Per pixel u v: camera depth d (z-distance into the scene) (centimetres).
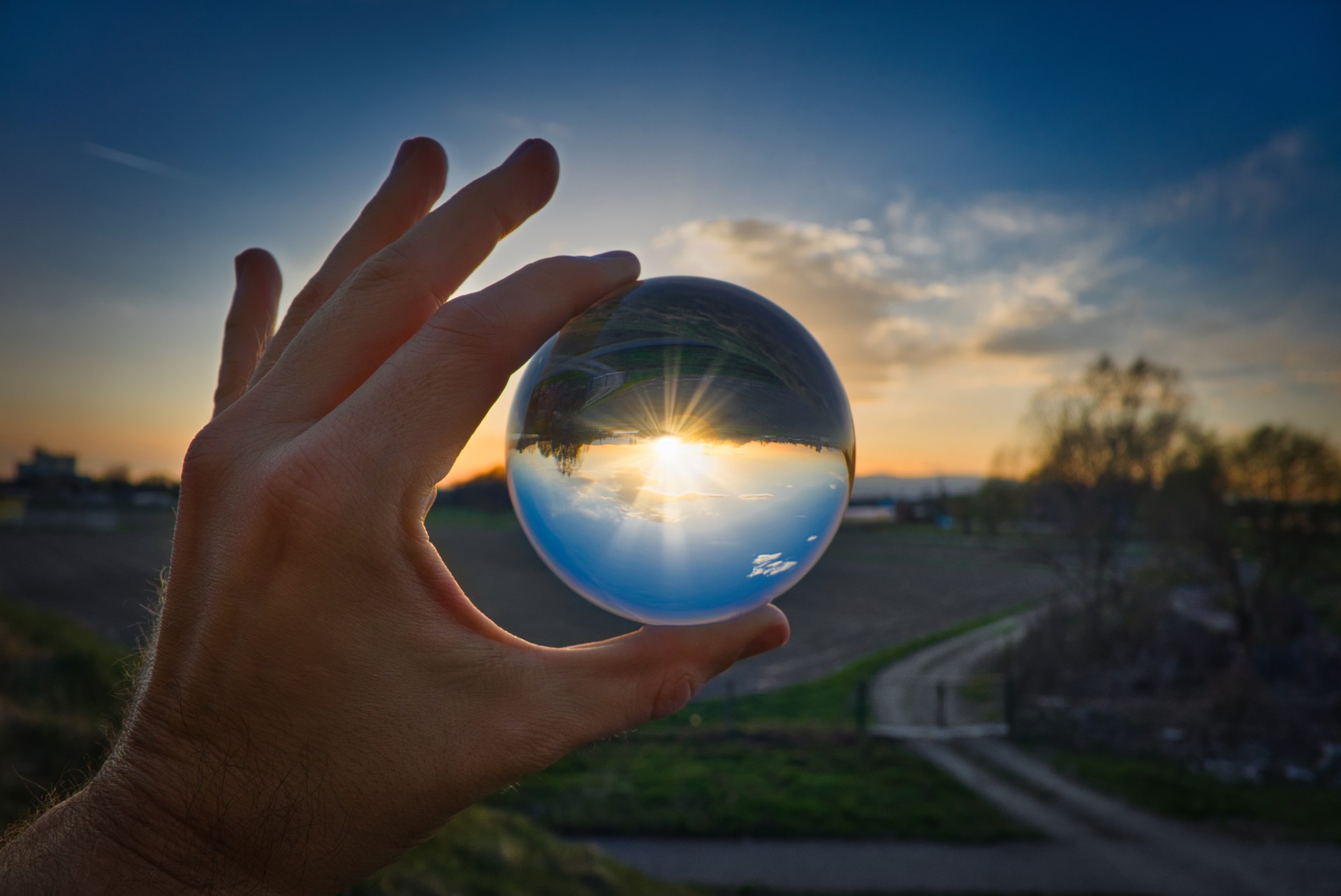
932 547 7112
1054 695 2230
